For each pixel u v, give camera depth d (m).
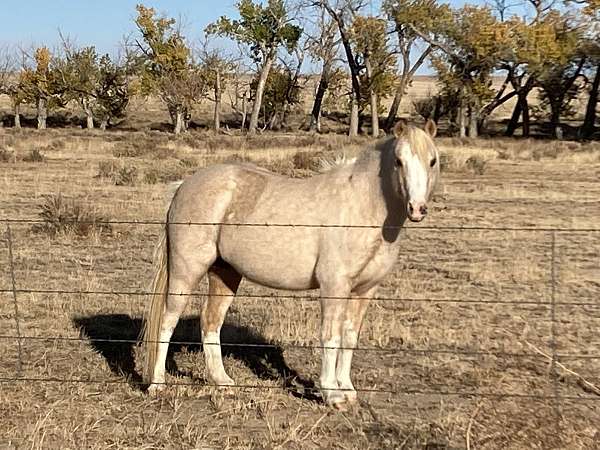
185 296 6.75
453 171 28.58
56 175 24.53
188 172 25.42
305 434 5.81
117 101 73.88
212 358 6.94
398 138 5.86
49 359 7.68
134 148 36.22
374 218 6.13
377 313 9.37
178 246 6.70
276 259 6.37
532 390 6.90
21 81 72.94
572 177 27.19
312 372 7.50
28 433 5.69
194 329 8.87
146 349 6.82
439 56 63.94
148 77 72.00
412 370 7.49
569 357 7.83
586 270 12.12
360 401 6.62
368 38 65.06
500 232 15.41
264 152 35.09
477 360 7.77
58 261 12.31
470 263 12.47
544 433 5.36
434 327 8.84
